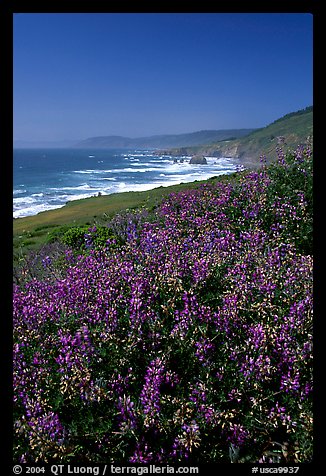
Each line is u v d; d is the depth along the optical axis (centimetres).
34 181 11894
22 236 2403
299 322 431
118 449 360
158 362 415
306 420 351
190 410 371
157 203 1193
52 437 346
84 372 400
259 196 911
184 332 445
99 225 1136
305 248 727
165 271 554
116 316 472
